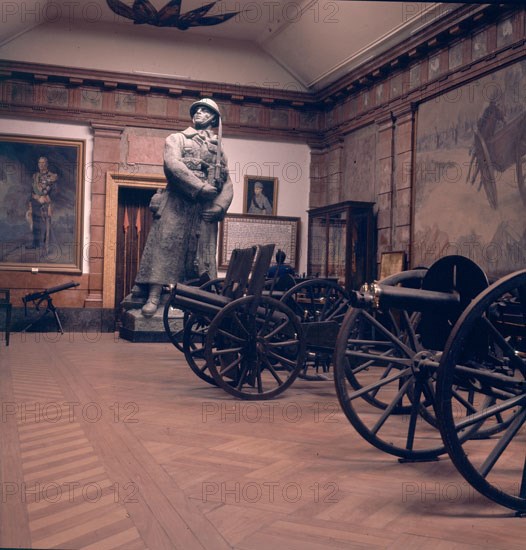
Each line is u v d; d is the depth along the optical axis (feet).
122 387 23.35
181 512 10.23
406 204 45.01
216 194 43.37
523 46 34.30
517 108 34.73
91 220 53.06
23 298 48.67
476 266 12.62
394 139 47.09
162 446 14.51
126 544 8.91
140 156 53.98
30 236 51.96
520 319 13.25
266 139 57.31
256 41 55.67
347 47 48.75
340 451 14.49
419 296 12.65
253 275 22.08
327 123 57.26
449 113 40.73
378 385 14.25
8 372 26.91
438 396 10.67
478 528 9.92
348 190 54.03
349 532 9.57
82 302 52.70
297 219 57.67
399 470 13.12
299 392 23.21
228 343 23.91
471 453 14.57
